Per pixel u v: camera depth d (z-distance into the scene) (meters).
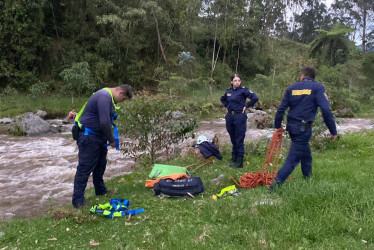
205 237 2.90
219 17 32.84
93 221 3.50
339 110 22.89
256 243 2.68
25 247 2.99
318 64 30.14
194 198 4.15
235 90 5.93
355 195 3.48
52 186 6.23
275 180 4.01
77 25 26.48
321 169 5.11
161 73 26.77
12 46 23.09
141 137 6.85
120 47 26.56
